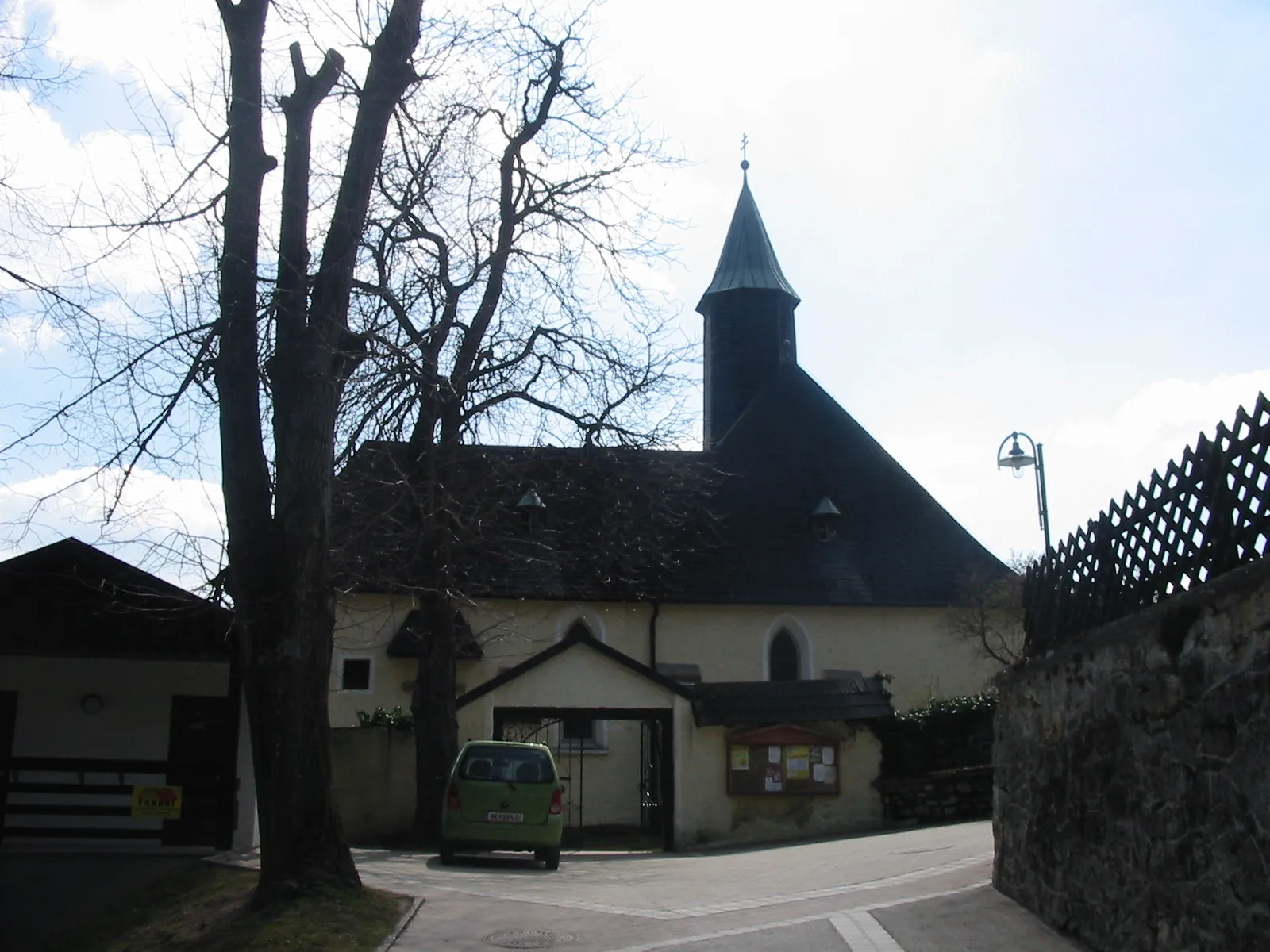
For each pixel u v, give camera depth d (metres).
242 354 11.75
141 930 11.67
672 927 10.66
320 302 12.18
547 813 16.53
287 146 12.23
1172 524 8.15
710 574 28.61
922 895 11.77
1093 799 9.16
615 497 21.02
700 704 21.75
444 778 19.81
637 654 28.00
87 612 15.31
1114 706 8.77
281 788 11.17
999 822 11.91
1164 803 7.86
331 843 11.29
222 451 11.82
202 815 16.62
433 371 15.72
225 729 17.95
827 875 14.07
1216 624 7.12
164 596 14.34
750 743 21.81
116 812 15.49
